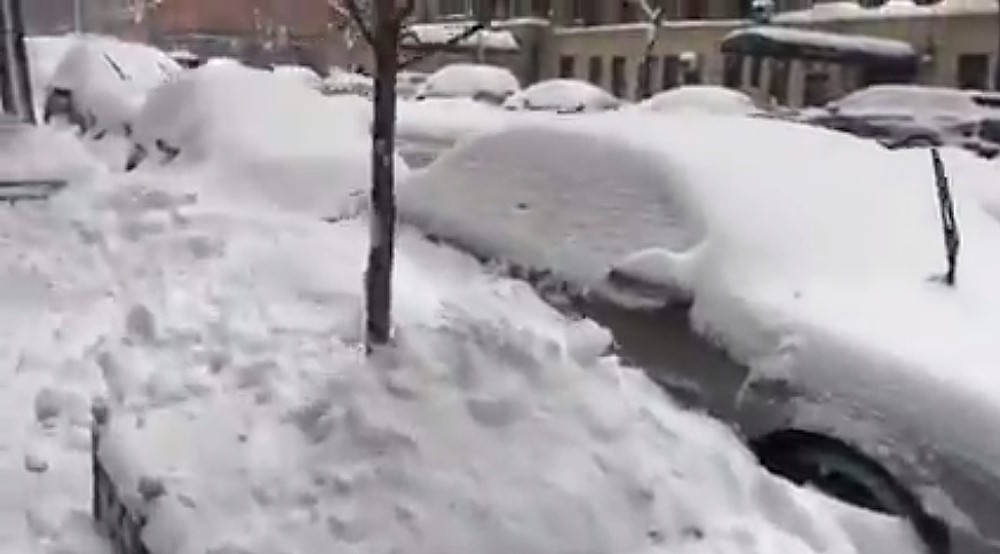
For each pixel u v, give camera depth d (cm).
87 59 1633
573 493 328
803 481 417
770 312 438
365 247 767
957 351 402
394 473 344
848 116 2467
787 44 3316
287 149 1026
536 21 4534
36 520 469
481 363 383
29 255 884
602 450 345
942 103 2456
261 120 1091
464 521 323
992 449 362
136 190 1017
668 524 323
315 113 1127
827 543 338
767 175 525
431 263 597
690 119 623
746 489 345
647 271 486
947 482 370
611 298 498
